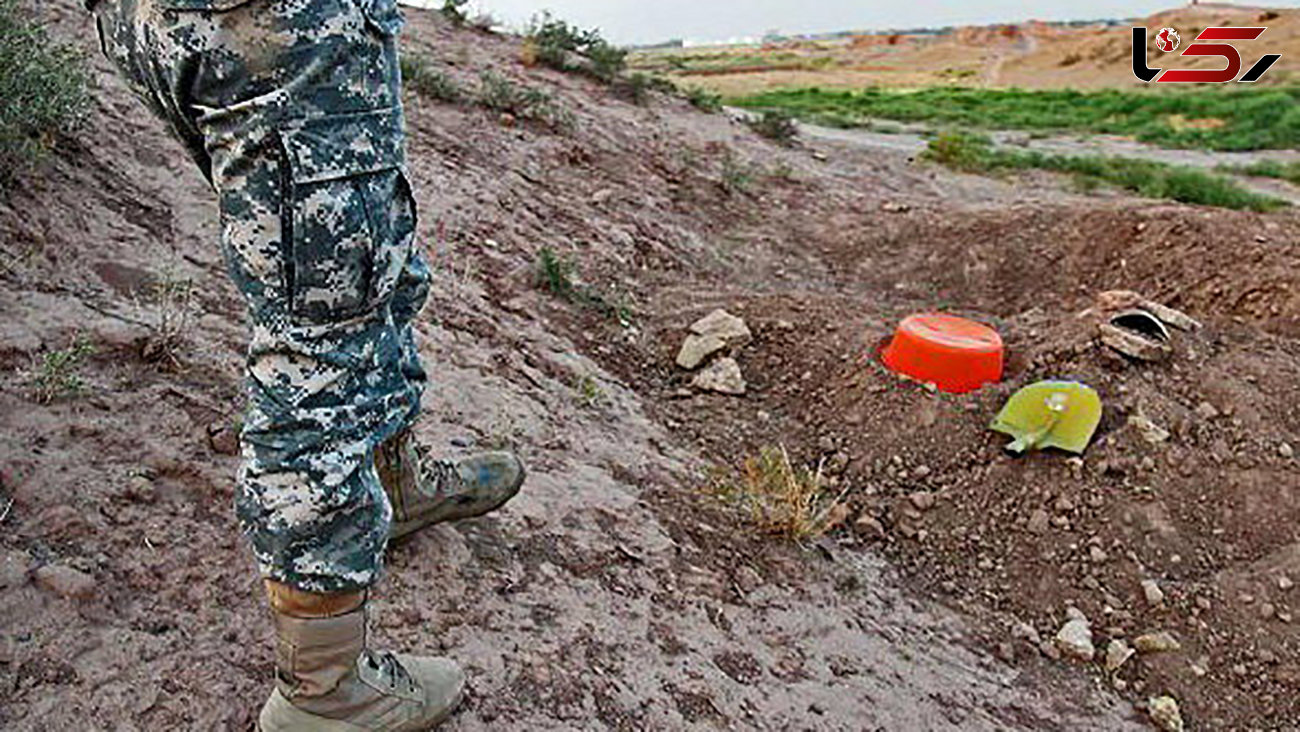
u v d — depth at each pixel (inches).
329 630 74.0
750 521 135.7
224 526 98.6
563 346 174.4
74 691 79.5
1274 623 136.3
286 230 68.0
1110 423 161.6
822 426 170.2
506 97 295.7
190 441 107.3
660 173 295.9
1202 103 790.5
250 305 71.7
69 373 109.2
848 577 132.2
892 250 274.8
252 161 67.4
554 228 225.6
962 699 117.1
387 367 75.4
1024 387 167.0
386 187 71.4
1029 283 255.3
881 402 170.1
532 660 97.0
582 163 278.2
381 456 95.0
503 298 182.7
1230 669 131.0
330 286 69.6
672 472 144.3
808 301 204.7
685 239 254.7
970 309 247.3
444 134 255.6
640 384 175.6
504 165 251.3
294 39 65.9
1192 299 232.2
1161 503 150.4
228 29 65.9
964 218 282.8
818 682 110.9
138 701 80.5
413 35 357.4
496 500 105.5
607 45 417.1
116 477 99.4
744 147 378.6
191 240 151.2
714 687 103.5
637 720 95.8
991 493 153.3
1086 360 173.5
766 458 150.0
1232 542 147.8
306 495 71.1
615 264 220.5
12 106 139.0
